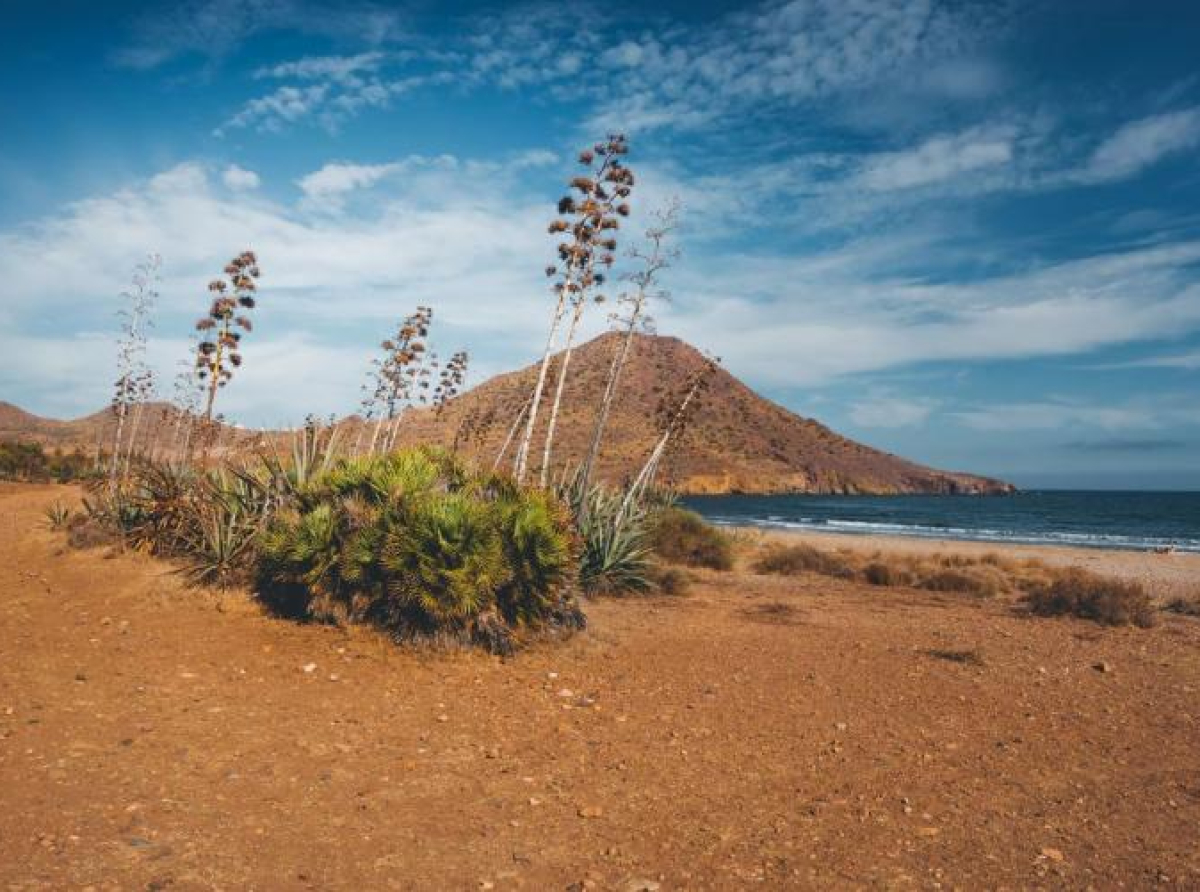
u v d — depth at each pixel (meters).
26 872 3.81
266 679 7.78
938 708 7.86
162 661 8.23
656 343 129.38
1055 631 12.52
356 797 5.12
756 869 4.38
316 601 9.73
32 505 25.36
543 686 8.12
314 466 12.97
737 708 7.62
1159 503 130.25
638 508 16.97
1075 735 7.09
